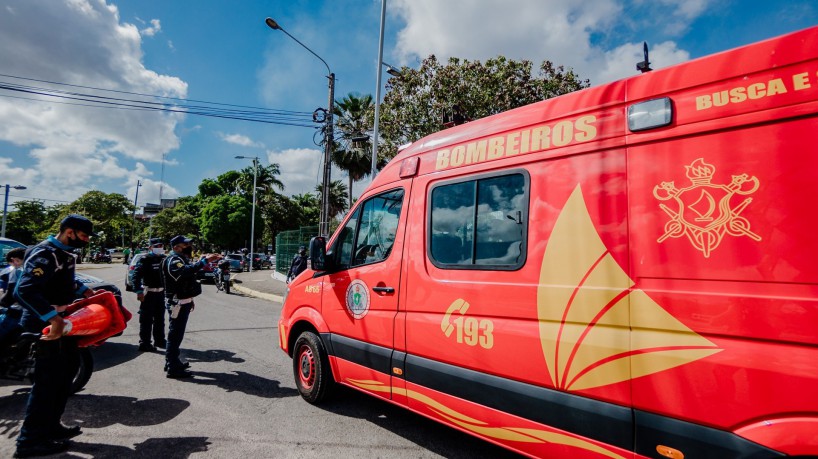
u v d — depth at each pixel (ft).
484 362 9.09
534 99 44.14
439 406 10.05
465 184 10.27
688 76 7.09
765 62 6.35
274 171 163.84
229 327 28.48
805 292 5.56
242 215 145.79
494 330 8.95
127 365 18.90
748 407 5.82
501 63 45.27
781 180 5.93
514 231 9.01
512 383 8.58
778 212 5.89
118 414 13.41
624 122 7.70
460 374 9.54
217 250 150.20
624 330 7.12
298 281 15.60
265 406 14.29
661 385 6.63
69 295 11.94
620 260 7.33
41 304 10.53
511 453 11.20
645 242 7.09
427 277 10.61
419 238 11.09
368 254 12.77
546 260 8.32
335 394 14.93
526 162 9.05
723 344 6.12
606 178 7.74
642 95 7.56
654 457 6.65
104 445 11.30
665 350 6.63
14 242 23.44
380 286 11.94
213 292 53.16
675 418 6.48
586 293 7.64
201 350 21.93
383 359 11.59
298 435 12.09
